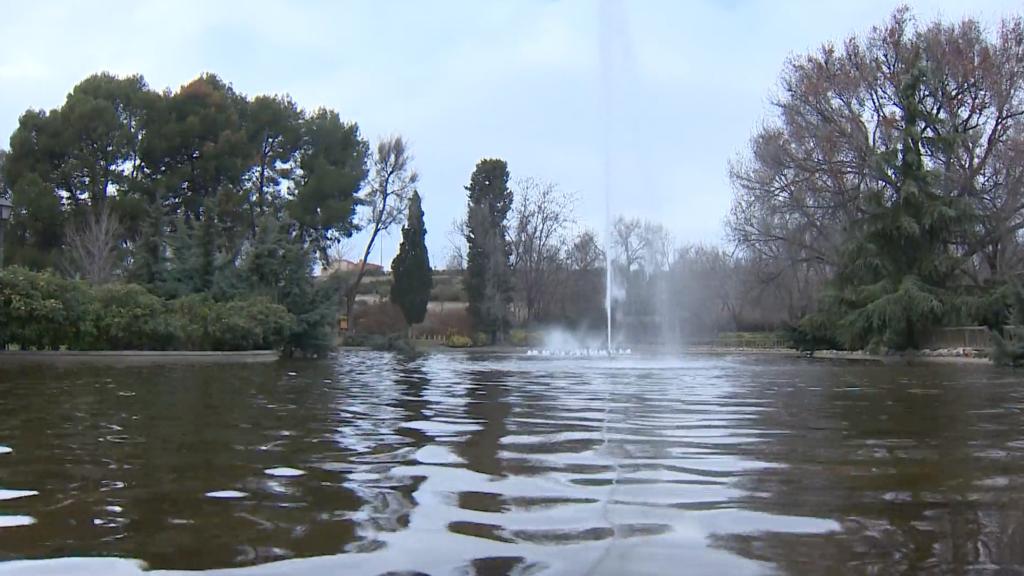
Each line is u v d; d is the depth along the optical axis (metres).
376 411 6.78
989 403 7.69
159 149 35.44
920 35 27.98
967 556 2.46
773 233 31.59
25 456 4.33
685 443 4.81
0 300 14.49
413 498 3.26
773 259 33.12
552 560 2.41
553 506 3.11
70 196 34.94
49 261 31.48
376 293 52.47
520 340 42.03
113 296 16.34
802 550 2.51
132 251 23.78
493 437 5.09
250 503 3.18
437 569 2.33
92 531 2.76
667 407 7.18
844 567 2.35
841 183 28.59
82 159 34.34
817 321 27.27
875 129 28.81
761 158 30.45
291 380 11.16
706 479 3.65
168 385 9.73
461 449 4.57
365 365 16.97
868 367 16.41
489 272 44.22
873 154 26.80
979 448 4.64
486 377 12.27
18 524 2.85
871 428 5.59
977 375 13.09
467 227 45.94
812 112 29.73
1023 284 20.14
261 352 18.64
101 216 31.58
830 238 30.27
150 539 2.65
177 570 2.32
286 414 6.52
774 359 22.02
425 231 44.75
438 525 2.82
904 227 24.62
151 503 3.19
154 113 35.94
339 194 39.88
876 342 24.66
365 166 42.75
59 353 15.10
